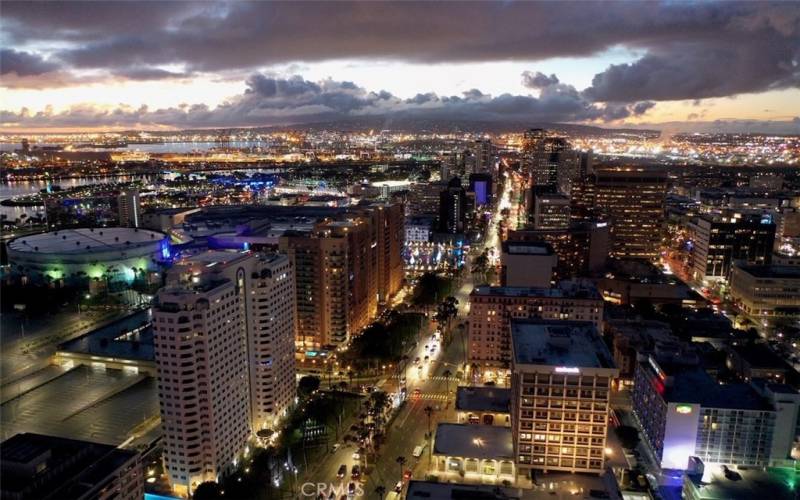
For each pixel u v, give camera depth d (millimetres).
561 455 191625
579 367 186250
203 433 194125
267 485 198375
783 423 199750
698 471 192125
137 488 148500
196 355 188625
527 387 189500
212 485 187125
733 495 180250
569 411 188875
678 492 195125
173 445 193000
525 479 194000
